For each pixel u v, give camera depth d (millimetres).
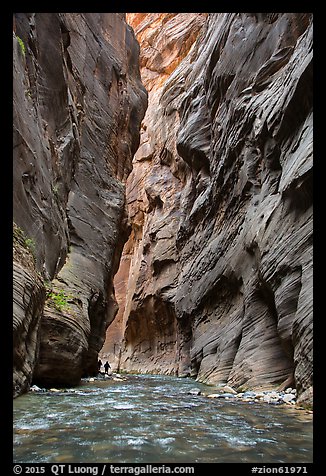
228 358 14883
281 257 10727
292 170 10711
